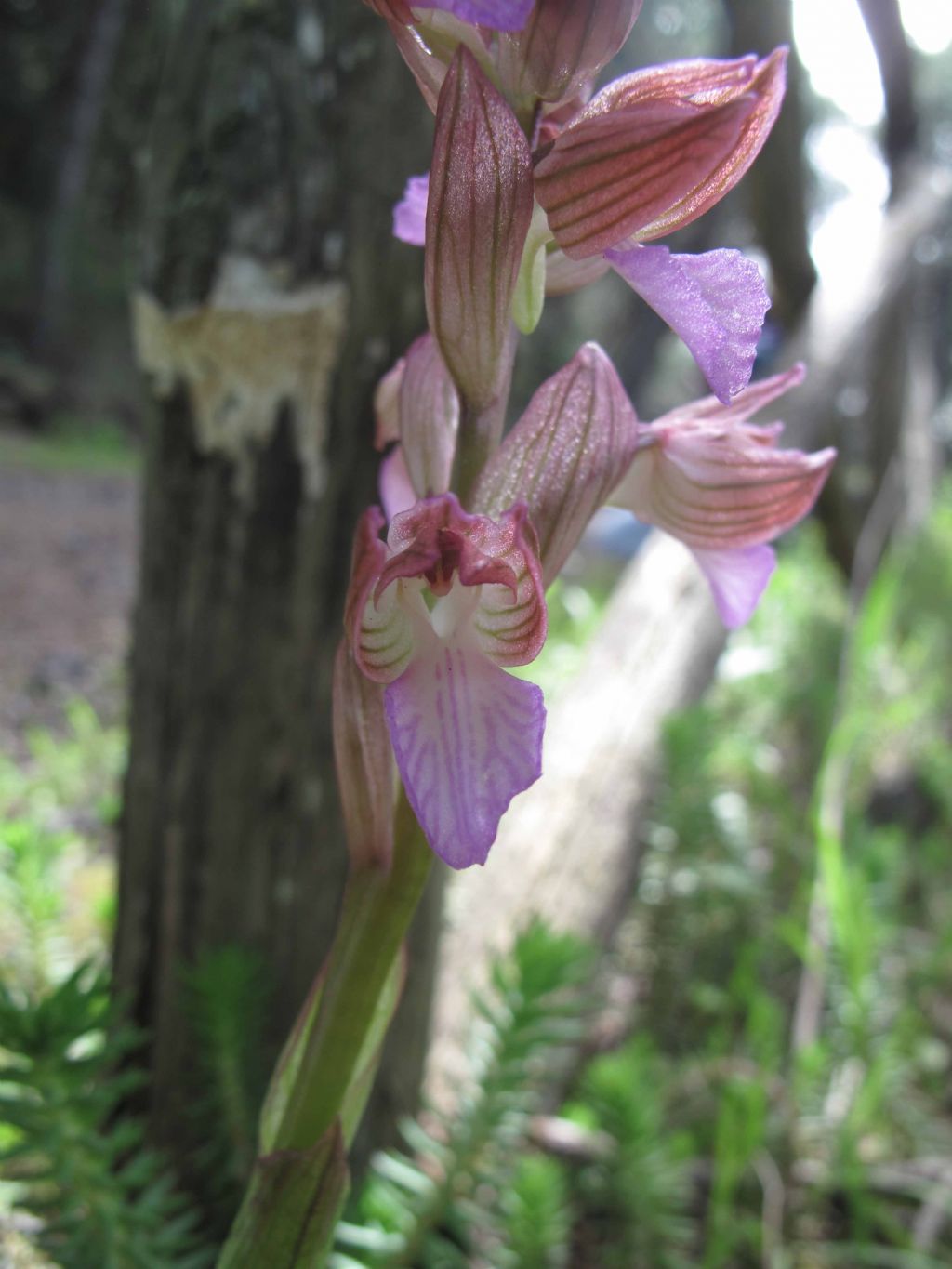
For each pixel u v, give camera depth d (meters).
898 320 0.40
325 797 0.14
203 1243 0.14
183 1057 0.15
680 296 0.07
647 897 0.21
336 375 0.13
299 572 0.13
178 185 0.13
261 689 0.14
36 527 0.64
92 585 0.54
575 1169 0.17
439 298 0.07
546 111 0.08
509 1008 0.13
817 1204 0.18
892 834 0.24
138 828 0.15
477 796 0.07
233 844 0.14
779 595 0.39
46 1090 0.11
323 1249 0.08
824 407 0.30
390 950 0.08
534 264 0.08
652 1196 0.15
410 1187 0.13
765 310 0.07
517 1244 0.13
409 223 0.09
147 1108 0.15
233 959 0.13
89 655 0.42
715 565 0.09
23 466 0.86
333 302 0.13
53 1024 0.10
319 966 0.15
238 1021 0.13
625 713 0.22
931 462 0.55
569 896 0.18
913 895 0.28
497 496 0.08
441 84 0.07
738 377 0.07
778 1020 0.20
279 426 0.13
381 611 0.07
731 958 0.23
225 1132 0.14
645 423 0.09
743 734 0.31
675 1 1.33
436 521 0.07
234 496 0.13
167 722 0.14
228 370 0.13
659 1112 0.17
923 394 0.50
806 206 0.31
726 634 0.26
